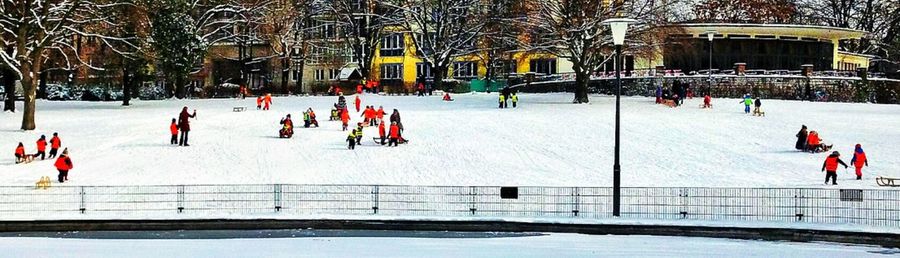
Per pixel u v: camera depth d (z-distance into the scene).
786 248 22.80
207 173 35.47
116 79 71.88
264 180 33.78
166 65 73.69
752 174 34.19
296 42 87.38
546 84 81.62
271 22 83.81
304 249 22.53
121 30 63.56
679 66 83.44
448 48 80.38
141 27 61.81
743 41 83.81
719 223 24.95
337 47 95.94
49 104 71.12
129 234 25.64
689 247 22.86
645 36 65.75
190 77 87.00
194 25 75.81
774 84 71.56
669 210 27.27
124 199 29.44
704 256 21.44
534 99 68.75
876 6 108.81
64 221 26.09
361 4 90.00
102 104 70.94
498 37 75.12
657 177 33.81
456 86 84.56
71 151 41.00
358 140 42.47
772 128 46.88
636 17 63.88
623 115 53.88
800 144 39.62
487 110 57.97
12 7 53.09
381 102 66.12
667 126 47.97
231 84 95.31
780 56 85.25
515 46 71.69
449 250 22.34
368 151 40.47
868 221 25.09
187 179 34.03
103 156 39.47
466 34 81.56
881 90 72.56
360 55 87.94
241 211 27.70
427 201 28.20
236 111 59.06
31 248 22.78
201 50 76.31
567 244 23.34
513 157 38.84
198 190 31.00
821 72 74.50
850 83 71.94
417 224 25.97
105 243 23.81
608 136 44.47
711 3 106.56
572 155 39.25
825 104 62.38
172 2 72.75
